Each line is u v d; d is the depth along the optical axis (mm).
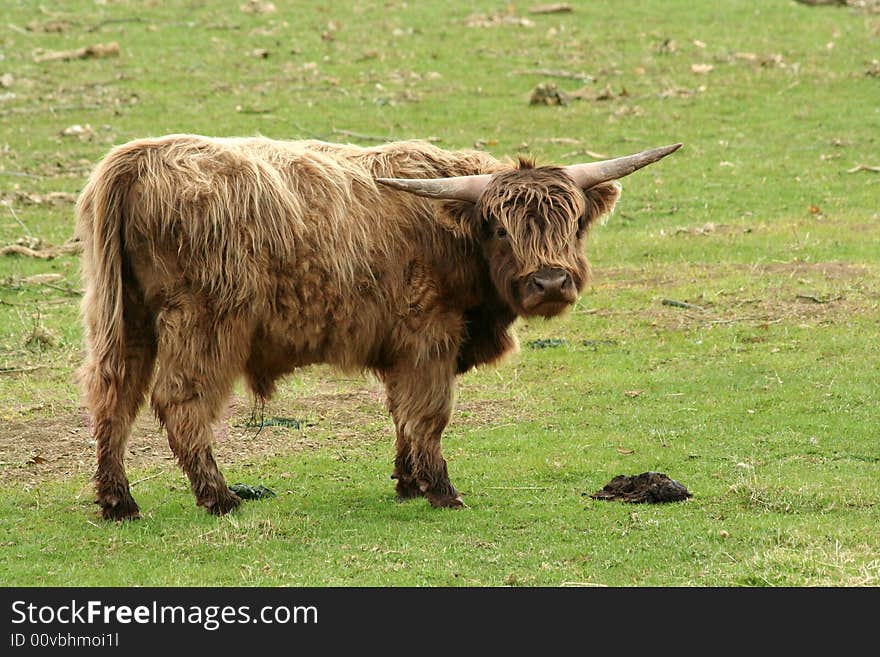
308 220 19516
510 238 19328
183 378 19109
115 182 18766
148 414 26438
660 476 21016
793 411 25859
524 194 19375
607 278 36875
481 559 17922
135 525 19391
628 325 32812
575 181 20219
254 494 21422
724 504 20438
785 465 22578
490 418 26531
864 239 39281
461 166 21422
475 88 58250
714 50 63625
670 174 47219
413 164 21016
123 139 50906
